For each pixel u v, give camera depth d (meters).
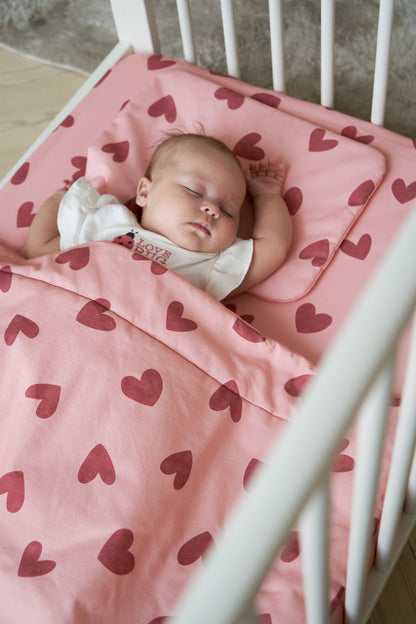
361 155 1.22
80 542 0.82
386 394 0.44
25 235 1.26
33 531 0.84
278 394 0.97
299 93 1.75
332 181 1.21
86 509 0.84
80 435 0.88
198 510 0.88
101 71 1.46
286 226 1.16
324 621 0.62
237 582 0.35
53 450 0.88
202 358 0.96
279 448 0.38
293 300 1.12
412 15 1.83
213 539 0.86
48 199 1.24
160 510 0.85
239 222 1.24
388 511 0.78
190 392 0.93
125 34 1.46
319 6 1.88
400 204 1.19
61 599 0.78
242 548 0.36
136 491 0.84
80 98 1.45
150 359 0.94
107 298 0.99
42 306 0.99
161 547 0.84
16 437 0.90
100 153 1.29
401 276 0.41
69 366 0.93
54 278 1.01
